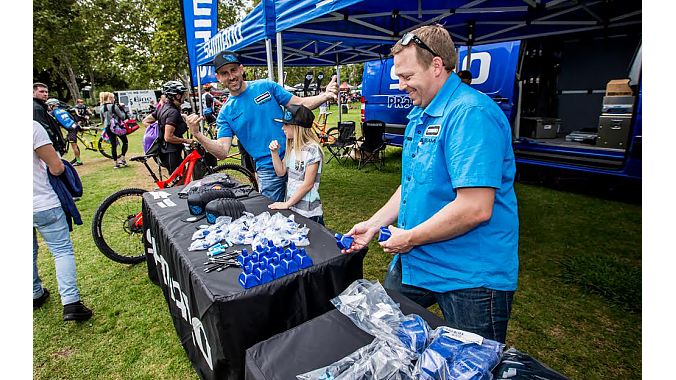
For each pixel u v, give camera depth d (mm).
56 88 30750
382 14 3703
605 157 4594
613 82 4684
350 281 1581
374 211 4559
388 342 908
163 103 3928
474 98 1069
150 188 5812
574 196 5043
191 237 1859
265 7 3350
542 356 2088
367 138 6742
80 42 21562
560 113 6461
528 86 5805
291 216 1973
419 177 1213
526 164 5555
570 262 3148
